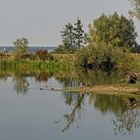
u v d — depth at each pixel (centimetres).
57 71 9494
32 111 3759
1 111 3753
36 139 2650
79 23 14062
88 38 11694
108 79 6538
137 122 3194
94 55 9631
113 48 9750
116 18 11950
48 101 4406
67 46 13938
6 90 5494
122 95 4719
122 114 3547
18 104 4200
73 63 9938
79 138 2680
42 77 7669
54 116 3500
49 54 11550
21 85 6150
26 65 11088
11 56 11900
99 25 11594
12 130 2928
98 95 4784
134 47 12488
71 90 5316
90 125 3105
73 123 3181
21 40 12081
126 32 12162
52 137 2708
